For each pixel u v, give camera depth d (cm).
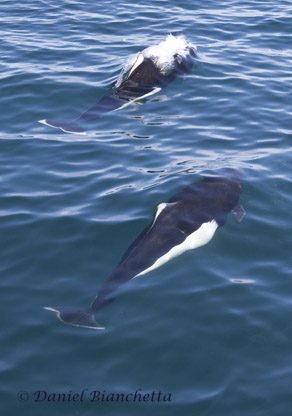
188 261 798
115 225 859
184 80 1334
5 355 653
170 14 1742
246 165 1010
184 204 878
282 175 984
